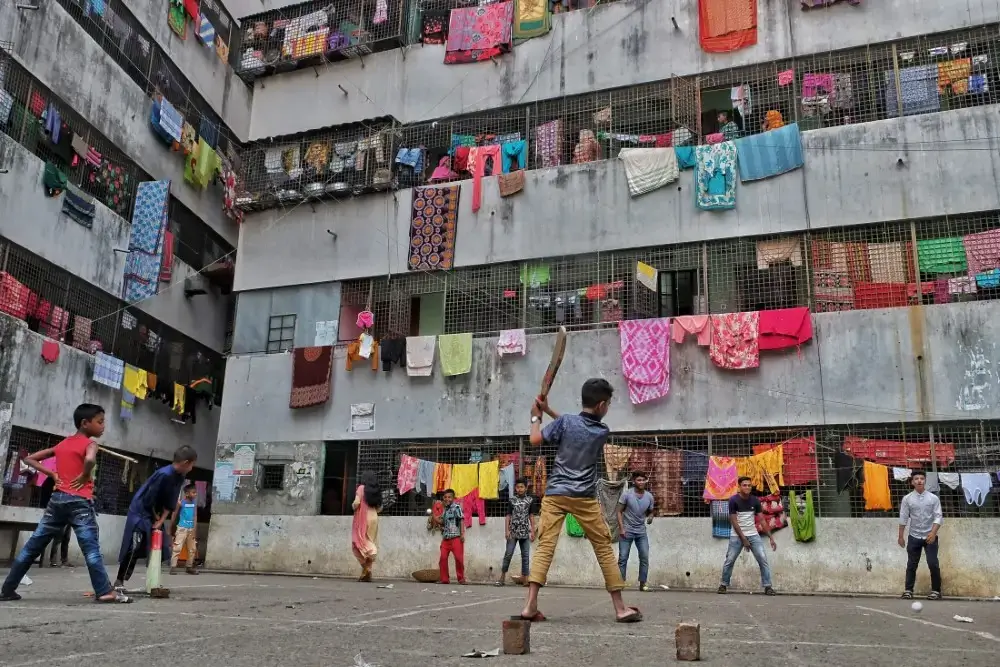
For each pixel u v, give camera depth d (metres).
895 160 14.62
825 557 13.38
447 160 18.12
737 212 15.38
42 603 6.82
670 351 15.10
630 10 17.31
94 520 7.16
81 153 18.81
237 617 5.98
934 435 13.55
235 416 17.98
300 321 18.17
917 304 14.10
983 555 12.68
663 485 14.45
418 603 8.05
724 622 6.47
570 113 17.47
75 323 18.56
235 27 26.36
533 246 16.64
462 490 15.65
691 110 16.33
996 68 14.67
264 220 19.02
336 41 19.20
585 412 5.96
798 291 14.86
